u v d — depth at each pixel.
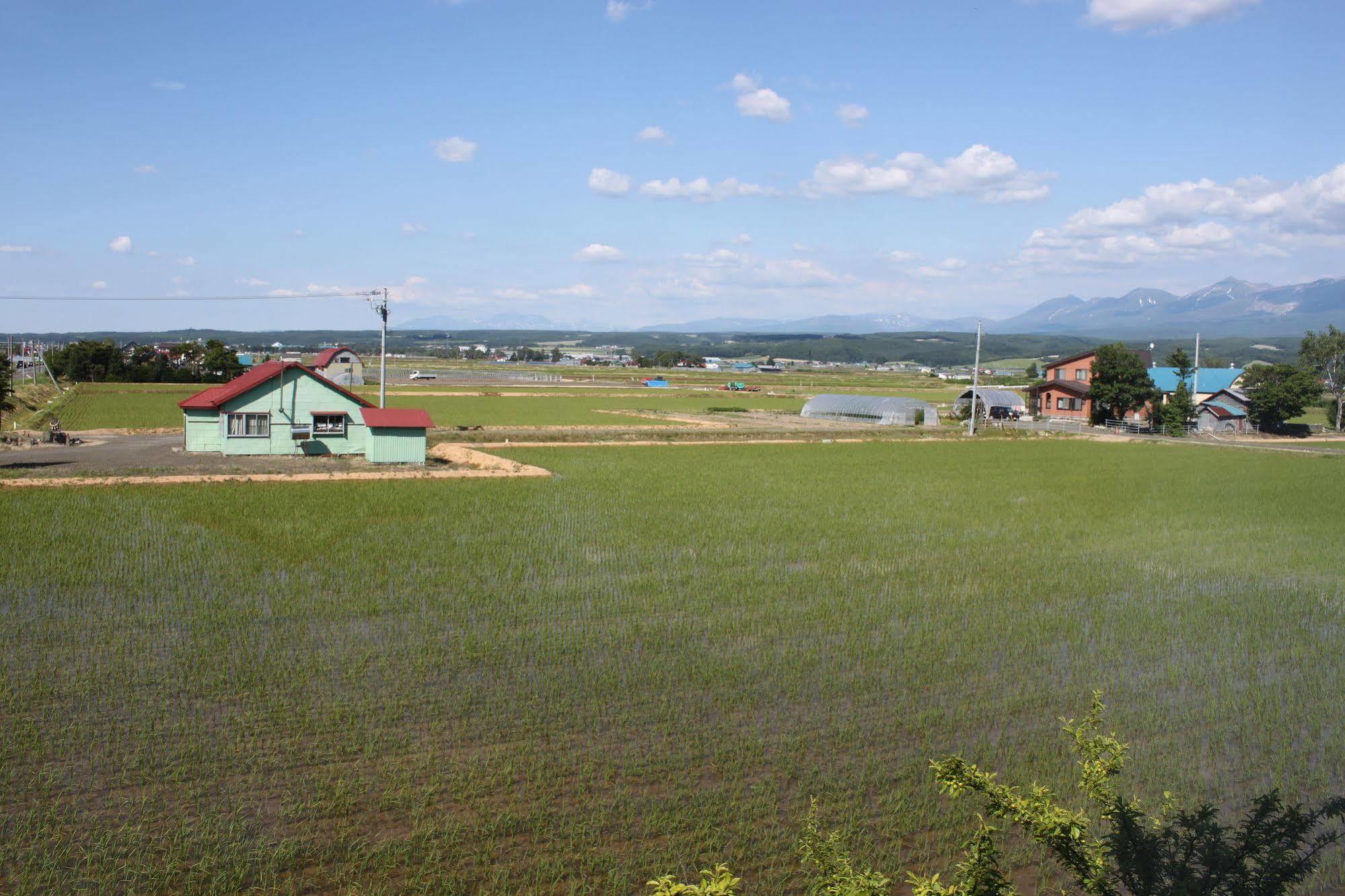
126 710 15.20
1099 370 87.06
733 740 14.84
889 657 19.05
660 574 25.09
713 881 7.62
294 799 12.51
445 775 13.31
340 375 111.44
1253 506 39.72
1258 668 19.09
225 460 46.53
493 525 30.78
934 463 54.59
